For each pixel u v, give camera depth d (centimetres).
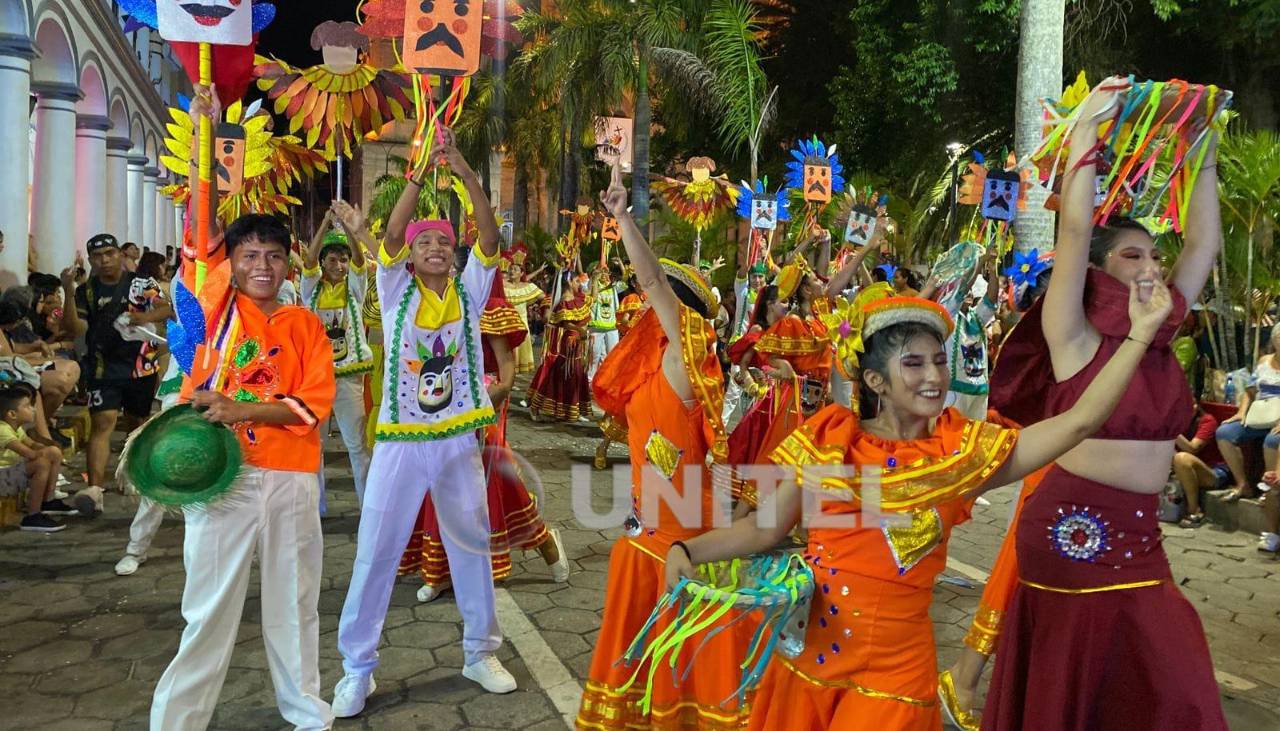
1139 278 221
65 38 1322
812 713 231
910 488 214
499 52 380
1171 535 674
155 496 283
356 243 603
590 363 1122
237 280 318
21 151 1138
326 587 502
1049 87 966
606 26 1945
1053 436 214
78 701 364
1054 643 258
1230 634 474
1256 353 861
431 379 366
